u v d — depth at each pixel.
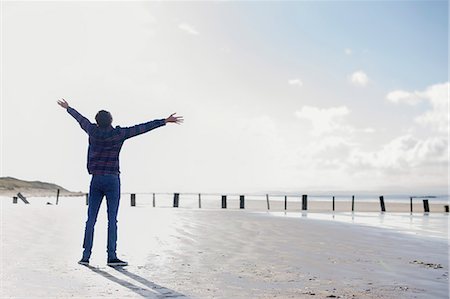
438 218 20.14
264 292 4.29
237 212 23.00
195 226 12.58
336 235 10.37
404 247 8.09
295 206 43.56
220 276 5.10
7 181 76.88
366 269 5.66
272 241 8.88
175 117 6.49
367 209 36.81
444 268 5.77
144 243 8.35
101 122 6.29
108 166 6.21
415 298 4.11
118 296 4.06
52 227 11.41
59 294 4.14
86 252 6.04
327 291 4.36
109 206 6.16
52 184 88.19
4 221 13.12
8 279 4.85
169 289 4.39
